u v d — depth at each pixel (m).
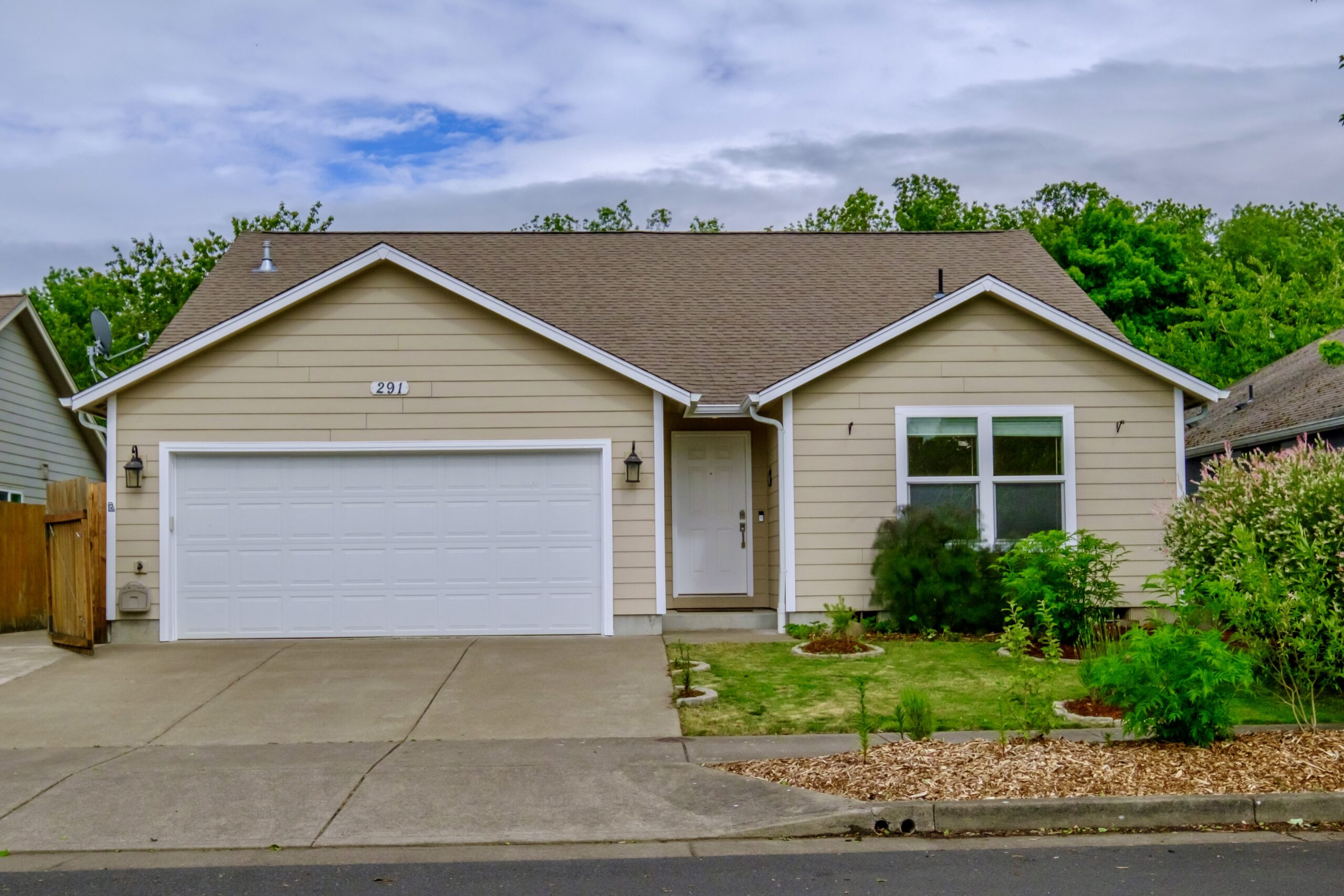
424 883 5.81
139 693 10.56
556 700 10.16
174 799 7.29
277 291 17.38
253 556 13.56
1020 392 14.12
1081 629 12.07
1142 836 6.59
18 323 20.70
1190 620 9.00
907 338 14.13
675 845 6.51
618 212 43.25
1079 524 14.06
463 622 13.66
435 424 13.68
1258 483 10.81
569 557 13.76
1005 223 42.12
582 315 16.95
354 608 13.60
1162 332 34.28
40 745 8.80
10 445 20.39
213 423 13.51
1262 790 6.91
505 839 6.58
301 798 7.30
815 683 10.70
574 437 13.73
